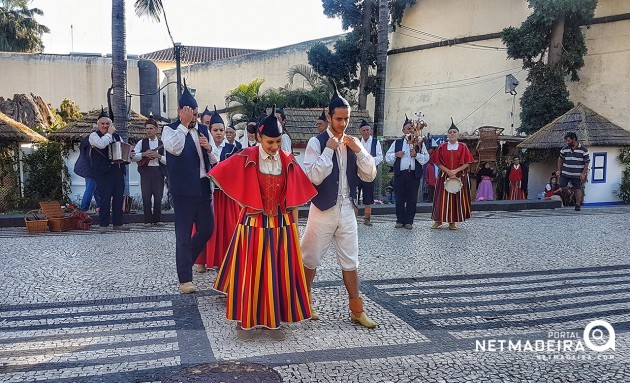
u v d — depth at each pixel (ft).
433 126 82.64
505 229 30.53
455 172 29.45
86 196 36.14
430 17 82.94
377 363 11.80
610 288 17.95
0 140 39.50
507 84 69.41
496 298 16.75
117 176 29.40
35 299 16.44
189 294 16.83
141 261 21.57
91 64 94.89
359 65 82.07
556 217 36.32
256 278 12.72
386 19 54.90
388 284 18.28
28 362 11.77
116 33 36.83
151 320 14.48
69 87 94.48
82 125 41.57
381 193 47.50
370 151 30.45
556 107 60.64
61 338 13.21
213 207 18.37
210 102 103.35
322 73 79.46
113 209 29.96
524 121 63.31
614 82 62.03
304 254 13.92
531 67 62.80
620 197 46.57
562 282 18.67
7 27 121.49
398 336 13.42
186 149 16.56
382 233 28.96
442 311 15.43
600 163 45.93
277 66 96.73
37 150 41.24
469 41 77.66
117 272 19.72
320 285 18.03
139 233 29.01
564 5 57.47
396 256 22.72
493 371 11.46
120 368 11.46
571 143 40.40
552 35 60.75
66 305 15.83
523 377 11.19
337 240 13.87
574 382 10.99
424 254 23.20
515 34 61.72
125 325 14.11
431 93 83.10
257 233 12.83
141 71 94.48
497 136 57.21
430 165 50.19
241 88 75.66
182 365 11.63
